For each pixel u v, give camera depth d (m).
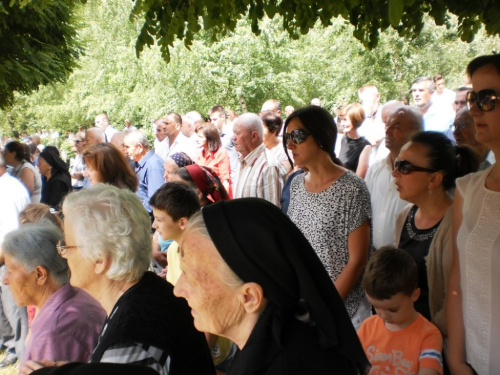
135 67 18.48
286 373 1.16
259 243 1.20
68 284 2.22
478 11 3.42
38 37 7.09
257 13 3.49
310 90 17.53
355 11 3.48
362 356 1.26
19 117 27.16
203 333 1.86
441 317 2.37
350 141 5.94
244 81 15.84
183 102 15.94
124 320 1.68
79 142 10.10
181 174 3.46
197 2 3.13
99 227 1.83
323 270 1.29
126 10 23.67
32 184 6.79
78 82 24.12
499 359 1.95
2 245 2.30
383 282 2.20
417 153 2.52
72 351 2.04
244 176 4.45
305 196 3.00
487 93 1.90
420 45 16.17
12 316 4.68
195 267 1.24
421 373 2.16
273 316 1.21
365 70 15.43
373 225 3.45
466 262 2.05
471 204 2.08
